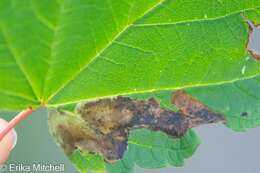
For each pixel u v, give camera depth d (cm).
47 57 17
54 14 16
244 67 18
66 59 17
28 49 16
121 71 18
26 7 15
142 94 18
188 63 18
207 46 18
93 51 17
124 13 17
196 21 17
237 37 18
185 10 17
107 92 18
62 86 18
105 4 16
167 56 18
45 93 18
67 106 18
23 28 16
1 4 15
